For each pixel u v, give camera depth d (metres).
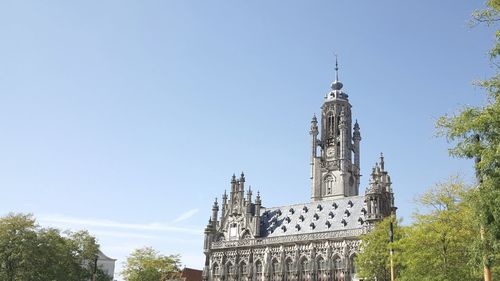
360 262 84.62
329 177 150.50
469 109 35.88
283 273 123.19
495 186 33.81
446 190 59.69
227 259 133.88
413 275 59.31
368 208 115.31
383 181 123.44
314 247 120.94
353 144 158.75
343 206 125.69
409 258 59.72
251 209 136.62
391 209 120.00
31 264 91.81
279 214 137.00
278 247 126.50
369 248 83.75
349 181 150.38
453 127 36.44
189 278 151.88
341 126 153.88
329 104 159.50
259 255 129.25
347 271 113.88
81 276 111.50
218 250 136.00
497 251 35.16
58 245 101.81
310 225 126.62
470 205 37.22
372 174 117.31
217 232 139.12
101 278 115.00
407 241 61.53
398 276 77.62
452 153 36.41
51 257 96.75
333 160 151.62
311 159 154.88
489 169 34.22
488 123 34.12
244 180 140.12
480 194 34.94
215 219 140.50
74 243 112.38
